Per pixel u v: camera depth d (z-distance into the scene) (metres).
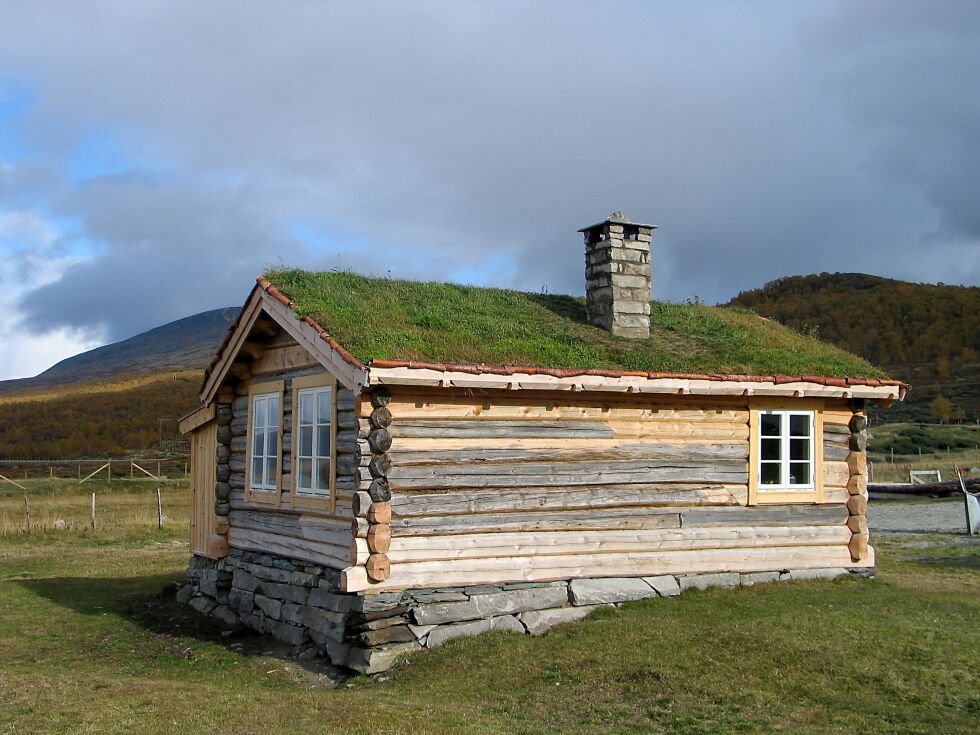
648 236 15.98
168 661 12.22
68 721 8.59
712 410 13.75
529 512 12.34
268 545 14.18
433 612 11.50
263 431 14.66
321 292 13.42
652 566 13.17
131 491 40.53
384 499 11.31
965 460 47.69
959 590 14.05
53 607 15.67
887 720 8.55
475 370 11.45
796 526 14.31
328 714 8.81
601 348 14.21
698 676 9.69
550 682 9.86
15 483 42.72
